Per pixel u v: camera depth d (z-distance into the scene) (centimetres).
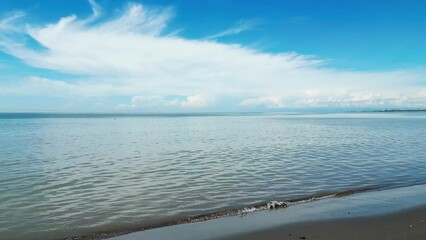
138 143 4534
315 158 2986
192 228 1306
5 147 4000
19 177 2273
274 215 1440
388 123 10094
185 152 3531
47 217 1472
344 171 2377
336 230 1234
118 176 2300
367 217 1368
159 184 2052
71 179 2211
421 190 1842
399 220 1328
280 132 6412
